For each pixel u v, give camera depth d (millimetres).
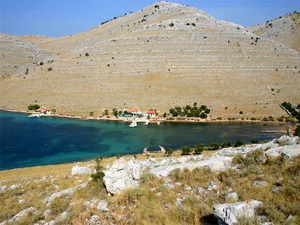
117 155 79750
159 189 17312
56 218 16656
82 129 114625
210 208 14422
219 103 136000
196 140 97125
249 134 102500
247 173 17625
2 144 96688
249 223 11461
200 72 165000
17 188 28047
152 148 89750
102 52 196000
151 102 139625
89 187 19656
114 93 150250
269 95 142000
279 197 13984
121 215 15133
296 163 17281
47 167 68125
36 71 186375
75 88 159750
